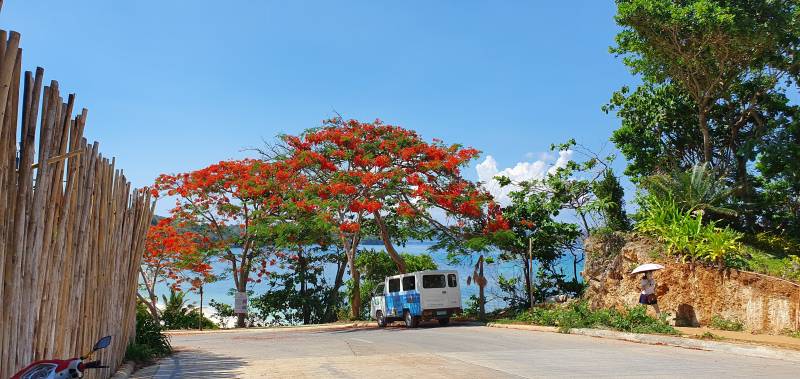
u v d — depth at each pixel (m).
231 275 33.25
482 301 25.75
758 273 16.48
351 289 30.48
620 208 24.53
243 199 28.78
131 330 12.45
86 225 7.58
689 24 20.56
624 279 20.36
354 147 25.91
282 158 28.08
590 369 10.52
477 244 24.70
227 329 28.47
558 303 24.47
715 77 22.50
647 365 11.02
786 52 22.81
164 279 30.00
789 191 22.95
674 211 20.00
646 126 26.08
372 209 23.97
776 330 15.41
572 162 26.06
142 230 12.20
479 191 26.59
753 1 20.69
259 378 9.90
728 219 21.81
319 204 24.05
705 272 17.66
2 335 5.10
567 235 26.28
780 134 22.22
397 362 11.81
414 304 23.94
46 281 6.12
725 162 24.55
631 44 22.56
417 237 30.62
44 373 4.91
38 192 5.70
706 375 9.78
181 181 29.12
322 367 11.22
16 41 4.77
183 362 12.57
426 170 25.80
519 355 12.75
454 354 13.10
